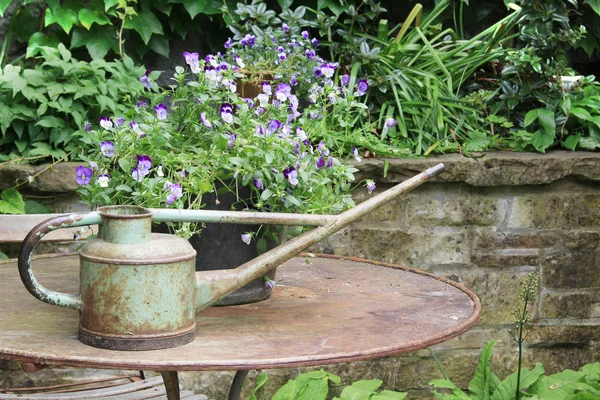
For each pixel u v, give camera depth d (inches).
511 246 140.5
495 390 117.7
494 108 155.2
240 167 72.3
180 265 59.5
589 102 150.8
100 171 74.0
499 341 140.6
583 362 144.6
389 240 136.9
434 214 137.7
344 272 89.7
